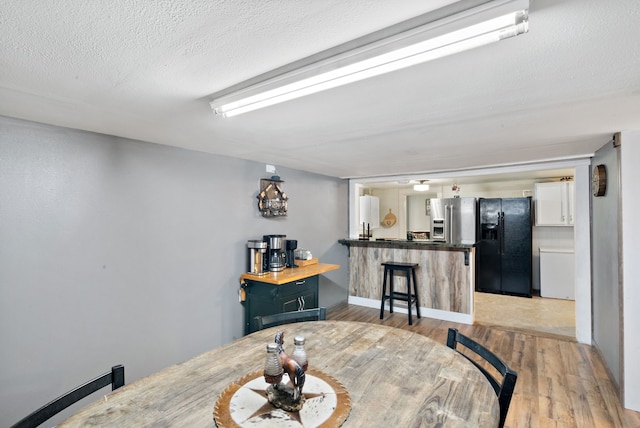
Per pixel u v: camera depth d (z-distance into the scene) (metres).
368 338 1.85
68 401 1.15
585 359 3.19
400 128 2.25
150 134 2.42
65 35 1.06
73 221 2.24
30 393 2.05
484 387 1.29
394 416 1.10
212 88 1.53
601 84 1.49
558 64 1.29
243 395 1.23
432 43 1.06
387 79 1.43
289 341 1.81
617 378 2.62
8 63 1.25
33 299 2.06
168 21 0.99
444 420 1.07
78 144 2.27
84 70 1.33
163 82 1.46
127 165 2.54
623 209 2.38
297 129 2.28
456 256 4.45
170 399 1.20
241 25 1.02
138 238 2.61
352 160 3.58
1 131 1.94
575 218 3.61
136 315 2.60
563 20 0.99
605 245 2.96
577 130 2.33
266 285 3.25
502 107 1.81
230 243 3.36
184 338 2.93
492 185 6.57
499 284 6.01
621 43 1.13
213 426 1.04
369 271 5.19
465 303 4.37
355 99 1.68
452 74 1.38
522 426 2.17
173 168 2.86
